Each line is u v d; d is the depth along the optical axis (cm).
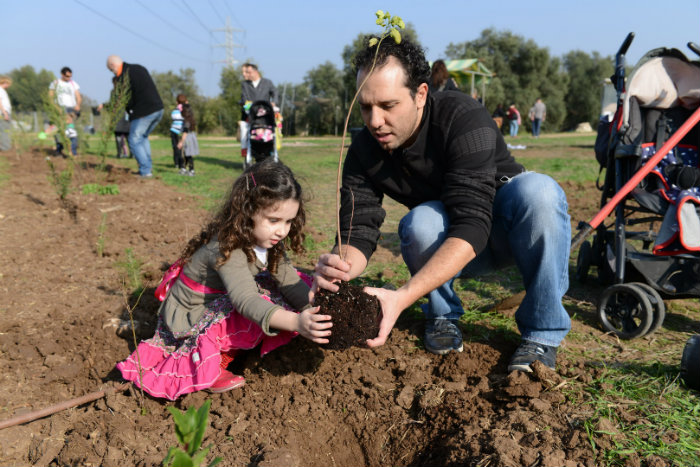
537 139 2530
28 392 237
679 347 269
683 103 331
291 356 262
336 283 209
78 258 427
